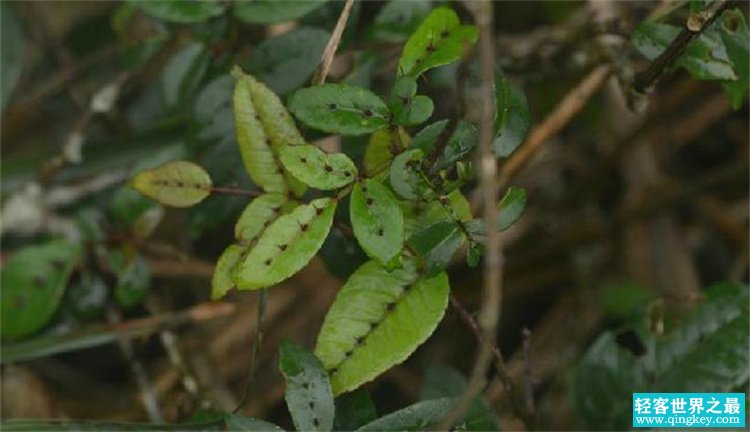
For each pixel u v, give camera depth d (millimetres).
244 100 849
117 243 1061
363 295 836
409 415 846
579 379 981
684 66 893
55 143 1280
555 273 1339
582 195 1364
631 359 972
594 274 1320
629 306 1195
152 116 1234
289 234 803
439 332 1289
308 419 826
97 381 1291
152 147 1153
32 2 1286
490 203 757
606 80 1068
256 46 987
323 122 819
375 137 839
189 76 994
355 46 978
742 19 880
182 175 875
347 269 945
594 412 975
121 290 1061
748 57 882
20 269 1030
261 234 844
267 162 850
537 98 1231
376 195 803
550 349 1269
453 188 818
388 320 833
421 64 824
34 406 1172
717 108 1371
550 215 1373
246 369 1263
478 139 814
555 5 1263
